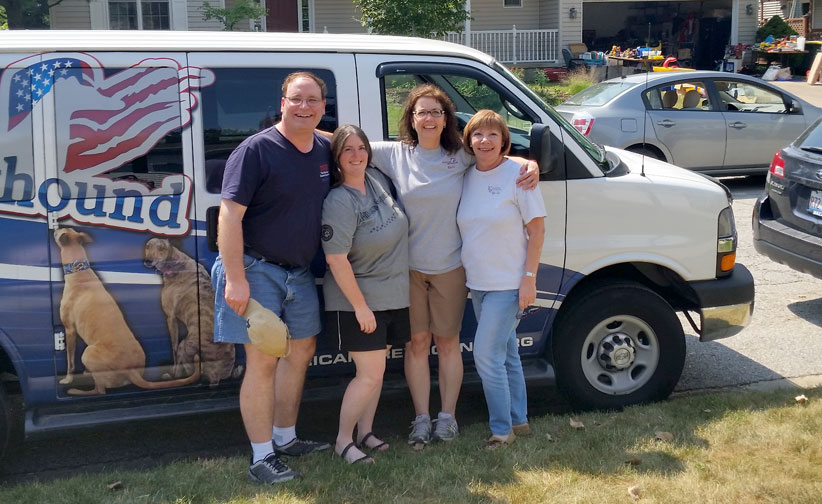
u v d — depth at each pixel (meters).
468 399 5.23
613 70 21.22
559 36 24.55
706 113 11.04
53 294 3.87
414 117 3.98
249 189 3.64
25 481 4.19
